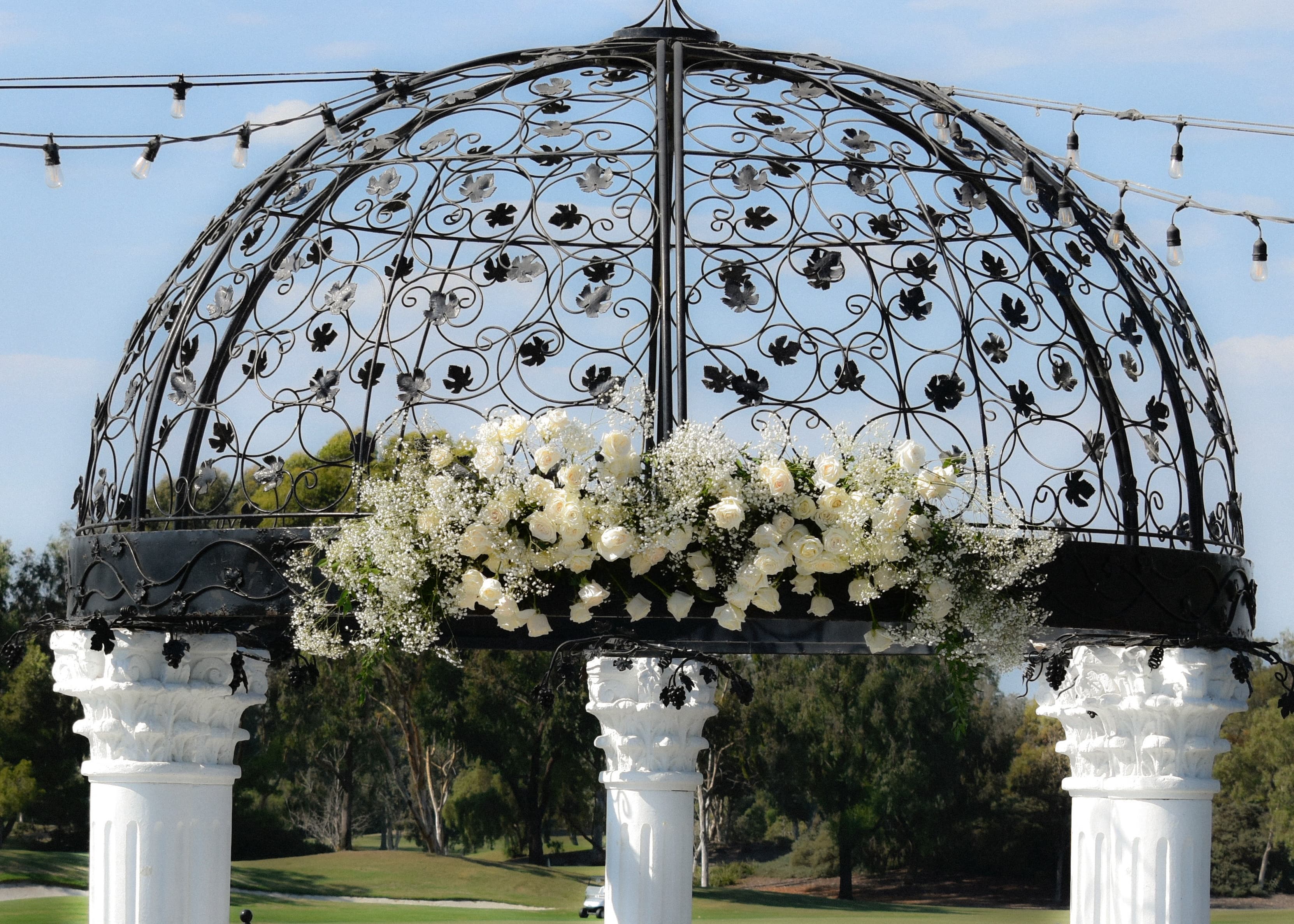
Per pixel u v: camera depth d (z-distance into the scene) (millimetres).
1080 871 9961
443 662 37750
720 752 41781
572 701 38125
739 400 5770
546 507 5074
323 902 35312
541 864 39562
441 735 38562
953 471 5270
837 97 6953
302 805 41594
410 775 43938
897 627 5801
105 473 6863
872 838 43000
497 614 5160
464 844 42500
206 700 7871
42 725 36844
